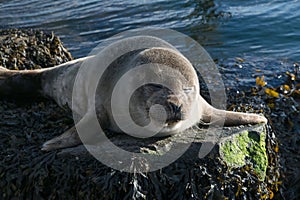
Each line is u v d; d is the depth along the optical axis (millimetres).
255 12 12273
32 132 5656
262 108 6988
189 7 12883
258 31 11203
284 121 7086
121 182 4598
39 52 8781
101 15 12750
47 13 13422
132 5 13320
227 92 7871
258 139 5539
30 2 14750
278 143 6594
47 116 6090
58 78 6527
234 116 5750
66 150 5125
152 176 4691
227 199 4859
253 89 7992
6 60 8305
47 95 6859
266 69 9117
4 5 14641
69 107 6301
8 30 9891
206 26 11648
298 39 10672
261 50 10227
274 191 5742
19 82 6953
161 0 13492
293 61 9539
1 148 5422
